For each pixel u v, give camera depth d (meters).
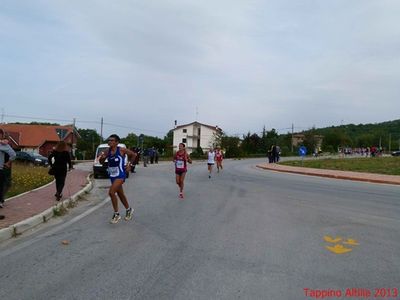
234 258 5.86
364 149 71.50
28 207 9.48
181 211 10.00
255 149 76.88
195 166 34.28
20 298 4.38
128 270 5.31
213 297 4.40
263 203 11.49
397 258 5.91
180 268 5.39
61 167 11.05
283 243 6.74
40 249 6.34
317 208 10.63
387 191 15.19
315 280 4.95
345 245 6.65
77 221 8.64
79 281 4.90
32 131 66.62
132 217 9.13
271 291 4.59
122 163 8.53
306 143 82.81
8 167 9.38
